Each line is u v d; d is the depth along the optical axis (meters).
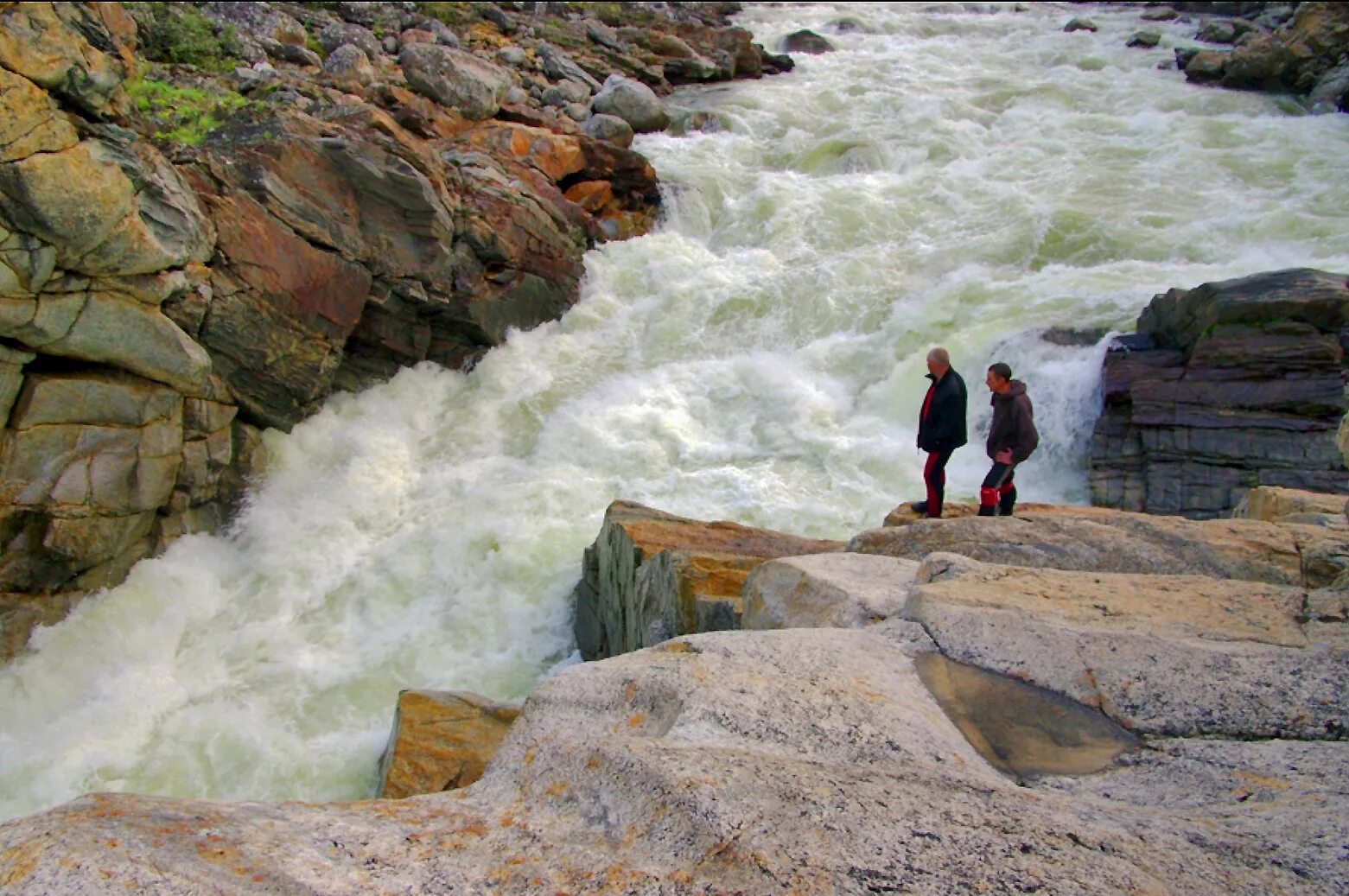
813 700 3.24
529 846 2.37
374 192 13.05
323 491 12.52
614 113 21.05
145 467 10.71
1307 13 22.91
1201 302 11.97
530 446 13.48
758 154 20.62
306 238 12.47
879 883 2.14
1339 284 11.60
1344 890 2.18
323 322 12.71
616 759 2.69
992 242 16.55
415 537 11.90
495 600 10.95
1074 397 12.62
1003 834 2.35
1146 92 23.16
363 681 9.98
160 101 14.07
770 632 3.95
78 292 9.91
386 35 21.41
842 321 15.29
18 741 9.27
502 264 14.80
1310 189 17.52
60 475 10.07
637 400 13.90
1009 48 27.81
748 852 2.22
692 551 8.00
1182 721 3.34
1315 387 11.10
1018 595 4.25
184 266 11.02
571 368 14.84
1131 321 13.48
